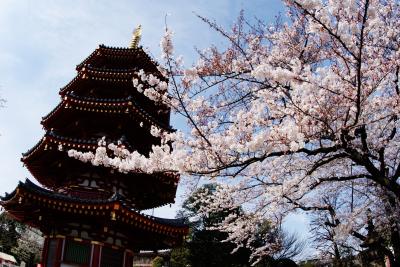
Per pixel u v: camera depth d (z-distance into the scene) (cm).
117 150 968
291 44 1026
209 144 795
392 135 991
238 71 975
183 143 841
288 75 689
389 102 866
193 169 807
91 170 1977
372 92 837
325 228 1895
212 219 3391
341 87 814
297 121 771
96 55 2389
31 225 2078
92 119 2086
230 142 783
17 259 5188
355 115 805
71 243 1819
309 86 714
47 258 1848
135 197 2120
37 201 1723
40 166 2069
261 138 712
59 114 2123
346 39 694
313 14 657
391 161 1198
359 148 912
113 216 1709
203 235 3781
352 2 704
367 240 1349
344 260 2294
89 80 2238
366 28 728
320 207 1259
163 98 878
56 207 1739
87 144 1895
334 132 791
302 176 989
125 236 1923
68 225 1834
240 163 806
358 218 1266
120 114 2033
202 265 3712
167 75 835
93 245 1819
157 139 2134
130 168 893
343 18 733
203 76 941
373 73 862
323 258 2483
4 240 5375
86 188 1950
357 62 720
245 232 1392
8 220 5416
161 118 2281
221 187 1235
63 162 1966
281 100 855
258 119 805
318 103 777
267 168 1052
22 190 1691
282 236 3262
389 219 1247
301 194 1050
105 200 1744
